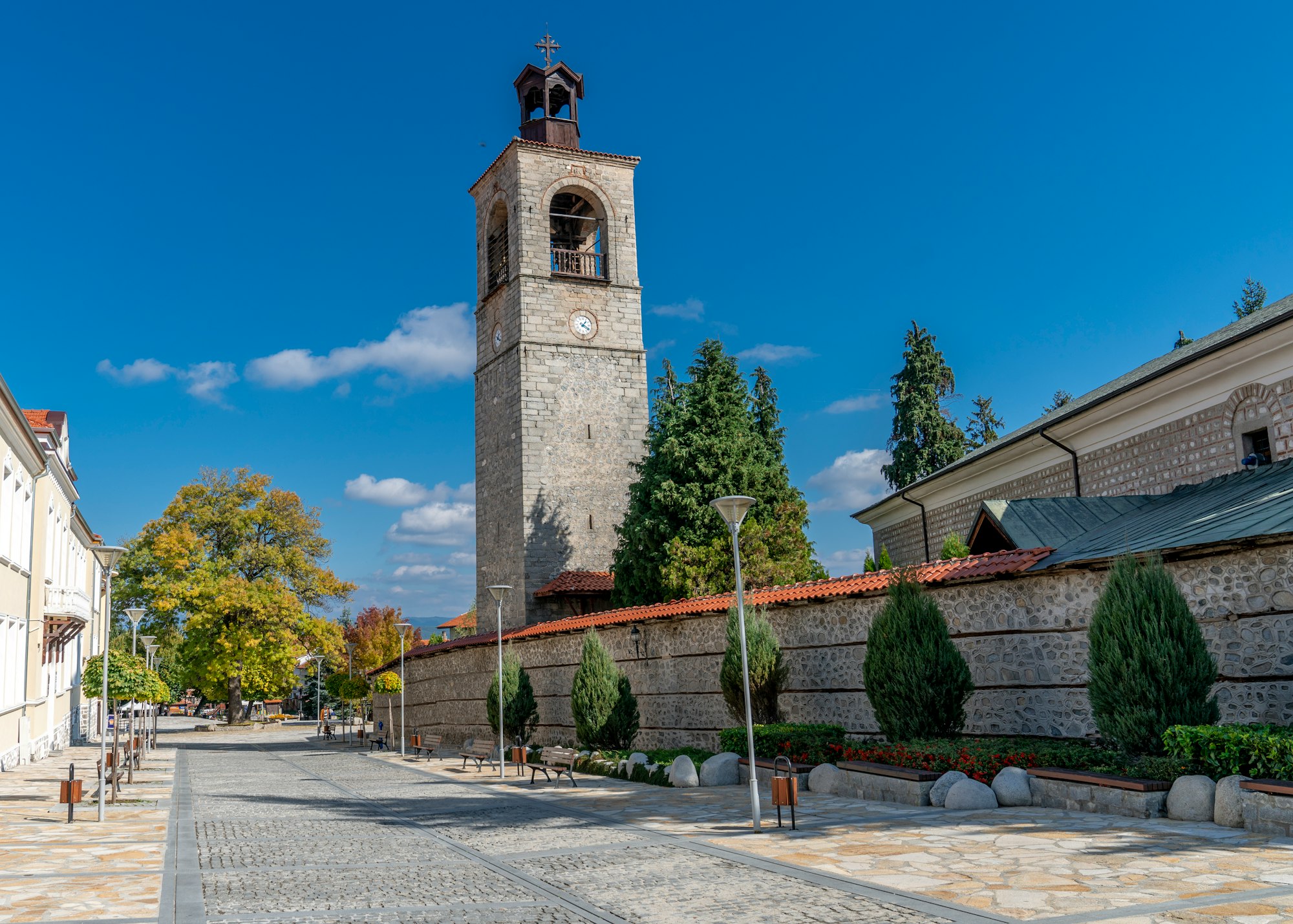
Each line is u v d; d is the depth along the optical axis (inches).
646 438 1502.2
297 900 386.0
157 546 2397.9
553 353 1689.2
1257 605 535.2
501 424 1726.1
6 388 862.5
